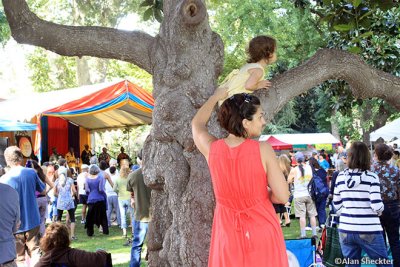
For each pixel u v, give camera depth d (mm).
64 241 5449
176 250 4340
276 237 3035
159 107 4434
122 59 4770
